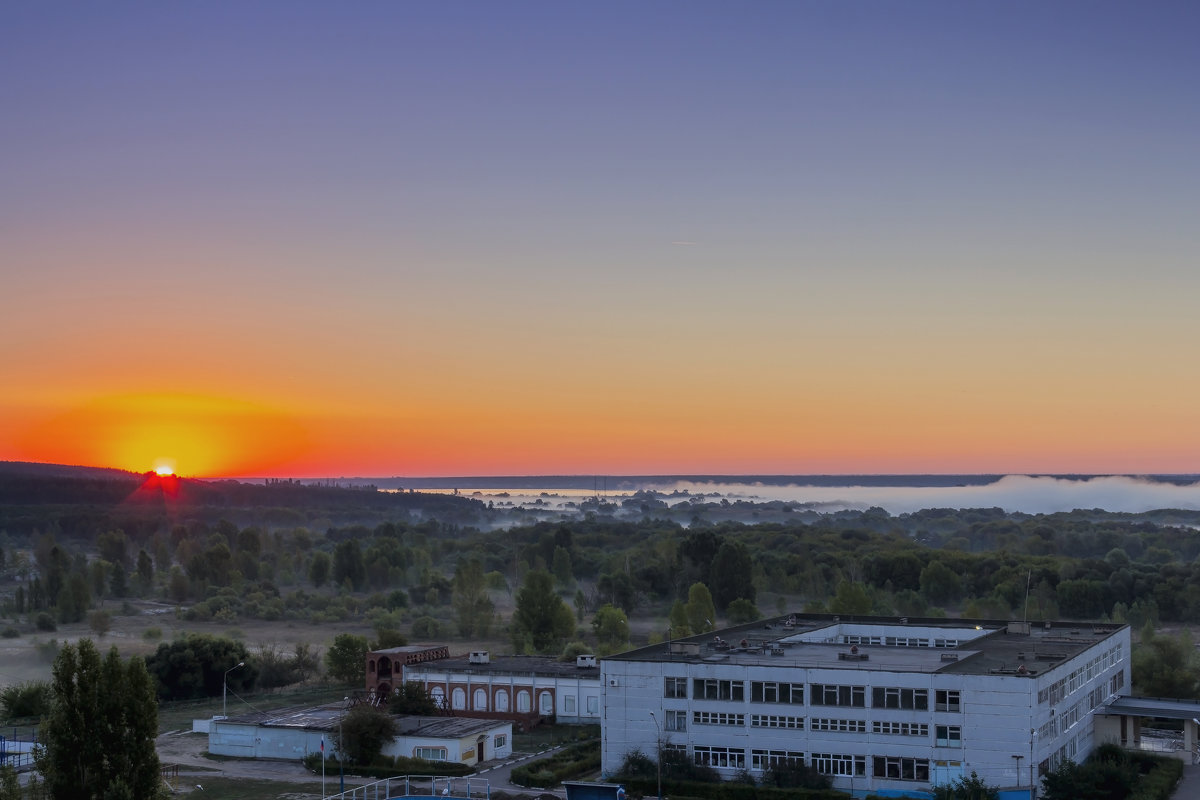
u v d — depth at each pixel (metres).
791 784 112.44
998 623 159.50
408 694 147.38
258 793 116.00
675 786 113.81
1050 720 112.50
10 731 145.12
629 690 119.94
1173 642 172.00
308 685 186.75
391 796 112.50
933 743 109.38
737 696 116.19
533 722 146.75
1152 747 132.38
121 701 84.44
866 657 120.38
